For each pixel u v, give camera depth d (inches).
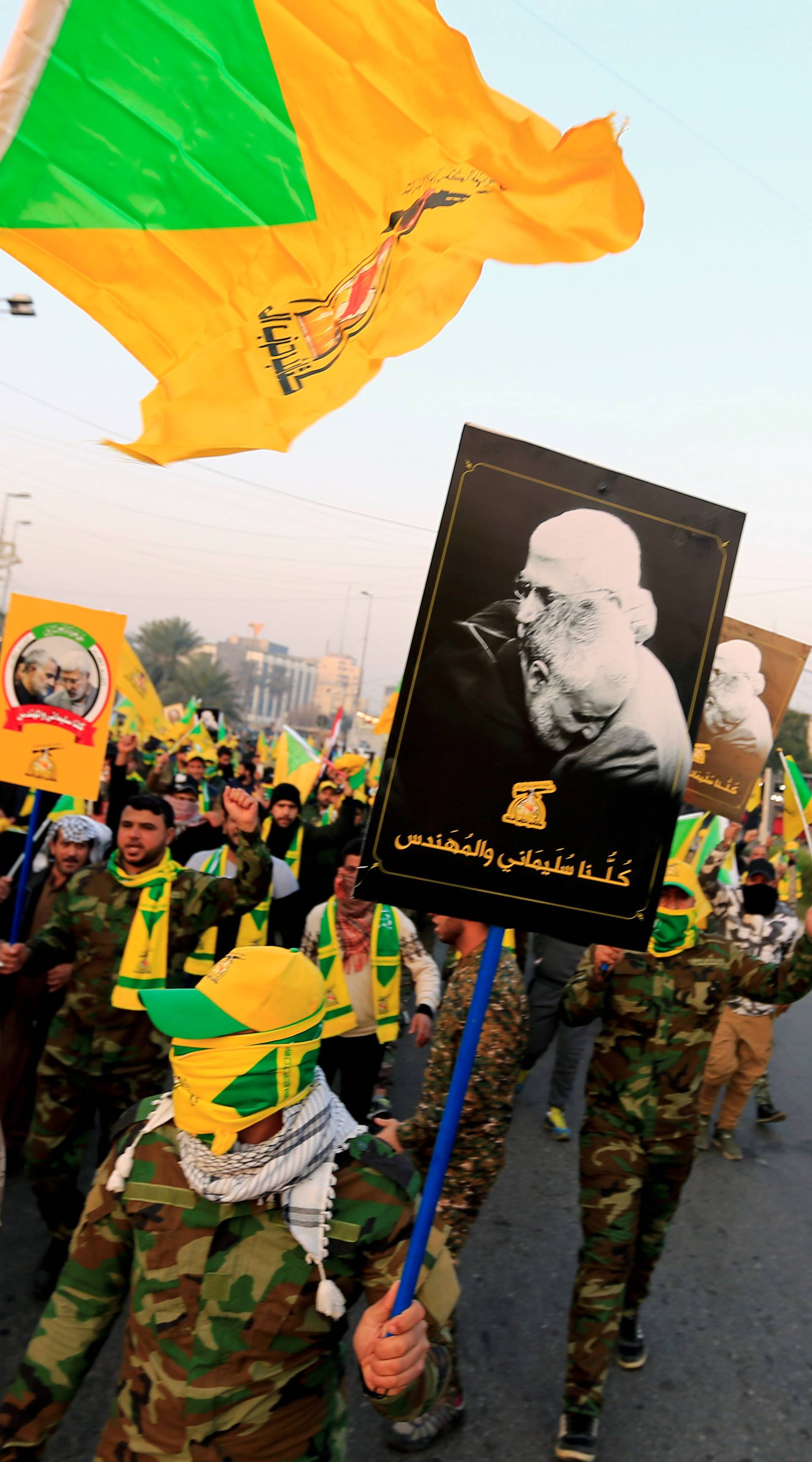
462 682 67.5
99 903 153.6
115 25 87.4
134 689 376.2
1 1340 136.1
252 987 64.6
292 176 92.9
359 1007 186.5
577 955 244.1
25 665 173.8
